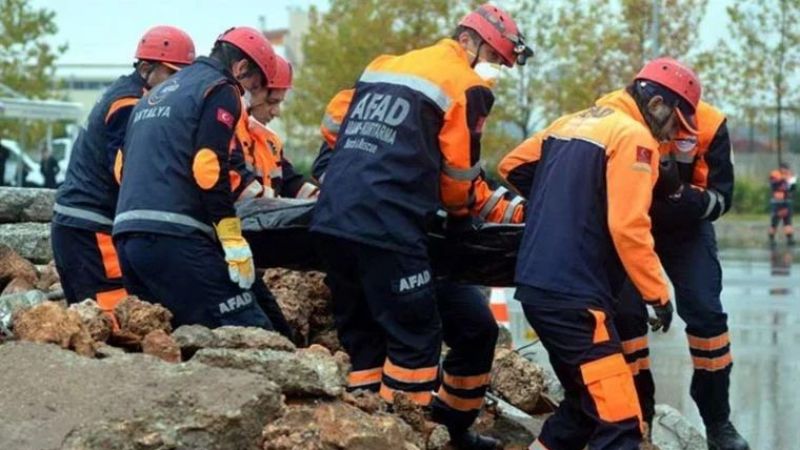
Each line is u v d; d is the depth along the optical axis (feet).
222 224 21.38
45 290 28.89
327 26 118.11
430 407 22.76
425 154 21.08
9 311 25.13
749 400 34.83
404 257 21.04
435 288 22.45
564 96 113.60
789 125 141.49
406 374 21.38
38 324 19.69
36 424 17.15
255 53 22.08
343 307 22.72
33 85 140.05
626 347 24.68
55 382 18.02
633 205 20.03
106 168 24.70
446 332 22.82
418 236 21.15
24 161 103.71
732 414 32.94
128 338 20.67
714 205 25.39
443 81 21.20
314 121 120.37
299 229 22.86
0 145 86.89
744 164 147.95
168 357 19.95
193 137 21.39
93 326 20.20
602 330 20.22
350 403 19.56
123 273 22.21
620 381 20.18
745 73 127.95
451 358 23.00
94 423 17.10
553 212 20.42
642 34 114.83
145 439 17.08
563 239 20.26
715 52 126.82
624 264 20.22
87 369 18.37
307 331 25.91
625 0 114.62
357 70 113.91
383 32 112.88
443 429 21.61
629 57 114.52
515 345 44.83
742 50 128.16
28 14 139.74
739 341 46.19
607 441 20.08
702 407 26.35
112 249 24.88
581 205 20.29
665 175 24.58
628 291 24.43
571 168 20.42
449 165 21.34
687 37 119.55
